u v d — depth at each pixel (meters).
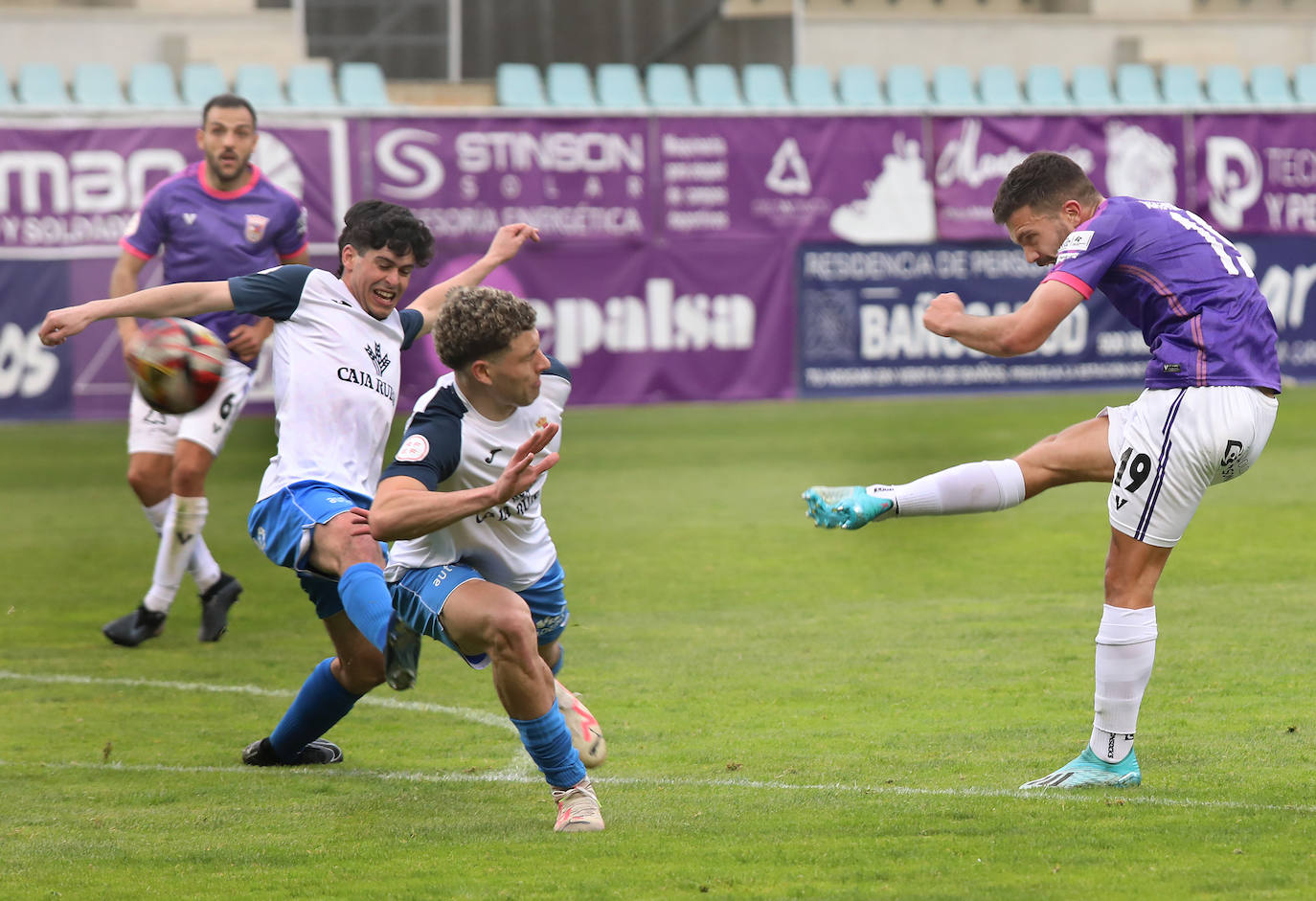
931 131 60.78
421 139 56.88
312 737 16.62
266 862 12.99
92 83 66.38
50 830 14.13
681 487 41.41
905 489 15.30
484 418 14.11
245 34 71.38
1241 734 16.97
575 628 24.47
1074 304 14.41
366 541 15.54
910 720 18.19
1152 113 61.69
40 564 31.72
